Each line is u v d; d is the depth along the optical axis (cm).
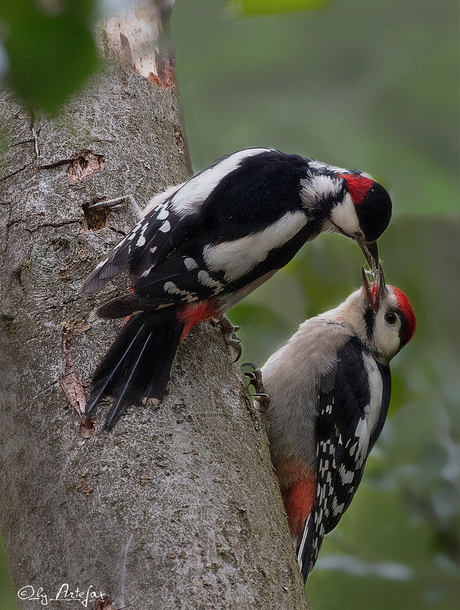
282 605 506
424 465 1151
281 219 654
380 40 1043
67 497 510
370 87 1036
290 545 561
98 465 518
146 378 551
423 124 1031
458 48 1018
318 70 1040
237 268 622
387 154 1030
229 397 611
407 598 1096
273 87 1038
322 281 1154
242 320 1112
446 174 1024
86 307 597
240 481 551
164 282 588
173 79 787
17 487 533
